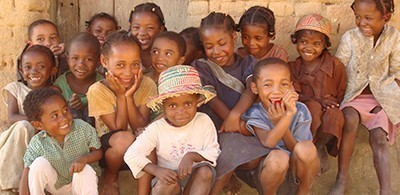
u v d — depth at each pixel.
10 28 3.22
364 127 3.00
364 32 2.86
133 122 2.68
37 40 3.14
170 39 2.83
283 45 3.21
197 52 3.04
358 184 2.88
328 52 2.96
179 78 2.45
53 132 2.51
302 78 2.94
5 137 2.67
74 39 2.90
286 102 2.45
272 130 2.51
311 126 2.73
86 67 2.89
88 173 2.47
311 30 2.87
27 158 2.51
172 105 2.45
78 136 2.56
